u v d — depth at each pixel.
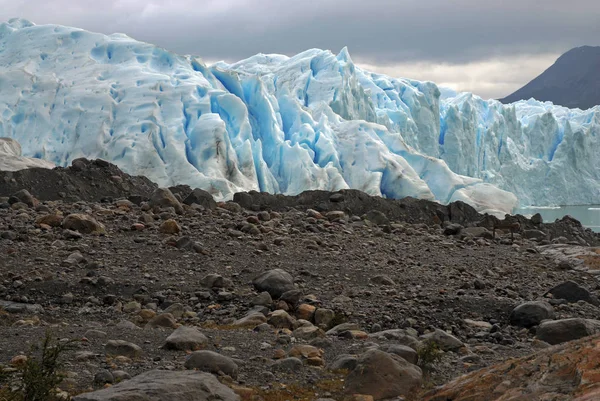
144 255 14.31
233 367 7.68
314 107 97.69
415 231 20.19
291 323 10.63
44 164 31.48
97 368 7.65
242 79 97.12
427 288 13.28
